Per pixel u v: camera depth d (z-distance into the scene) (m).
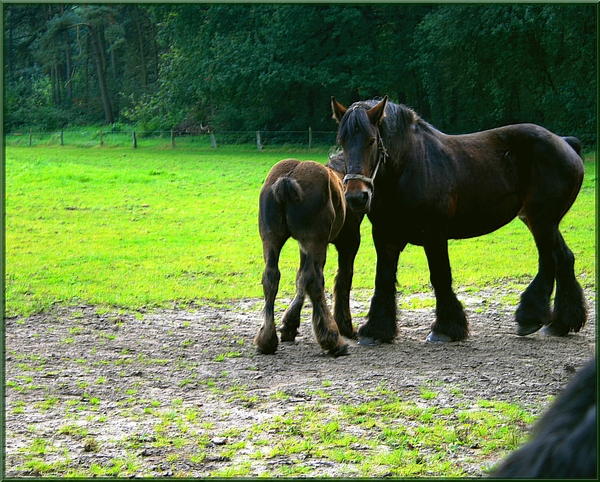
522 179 7.89
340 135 6.69
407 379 6.20
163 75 49.34
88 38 65.62
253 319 8.57
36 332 7.86
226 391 5.95
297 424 5.15
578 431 1.20
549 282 7.81
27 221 16.11
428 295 9.84
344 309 7.74
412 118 7.30
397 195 7.18
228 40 43.34
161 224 15.88
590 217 16.02
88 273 11.12
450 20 33.00
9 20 65.44
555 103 32.09
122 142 44.28
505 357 6.93
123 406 5.59
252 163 29.89
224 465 4.46
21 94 63.47
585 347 7.36
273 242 6.97
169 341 7.57
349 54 41.81
